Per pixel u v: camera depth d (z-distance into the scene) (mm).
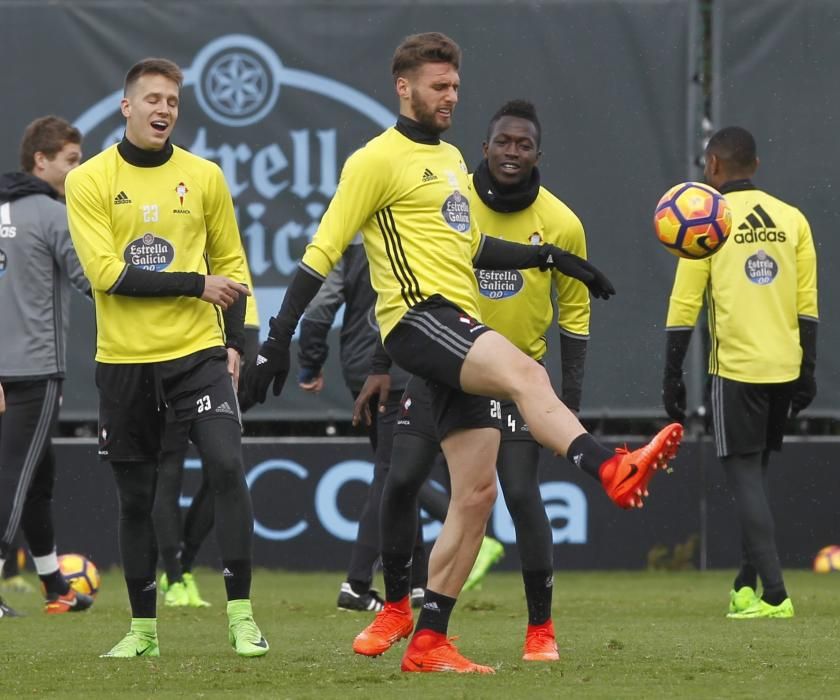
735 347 26641
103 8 39062
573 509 38531
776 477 38406
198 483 38375
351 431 39750
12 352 26422
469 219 17656
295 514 38875
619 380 38500
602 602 29531
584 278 18578
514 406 18844
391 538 18875
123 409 18969
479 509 17188
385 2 38875
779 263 26750
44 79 39156
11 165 39188
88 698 15062
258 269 38969
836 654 19188
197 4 39000
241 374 28766
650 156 38625
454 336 16391
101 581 36938
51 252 26594
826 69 38531
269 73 39031
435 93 17422
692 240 20188
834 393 38406
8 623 25281
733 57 38562
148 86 18953
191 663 18297
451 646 17359
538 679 16344
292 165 39000
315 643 21203
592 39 38625
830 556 38094
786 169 38531
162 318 18812
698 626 23844
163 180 19141
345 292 28016
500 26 38594
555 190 38656
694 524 38500
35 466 26703
